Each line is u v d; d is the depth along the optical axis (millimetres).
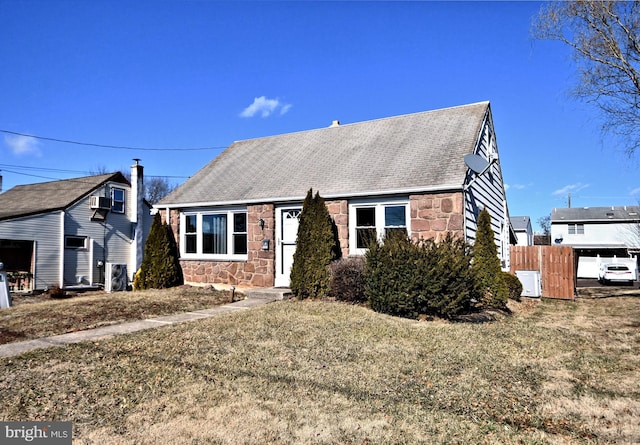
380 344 6680
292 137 17531
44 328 7723
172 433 3682
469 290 9375
